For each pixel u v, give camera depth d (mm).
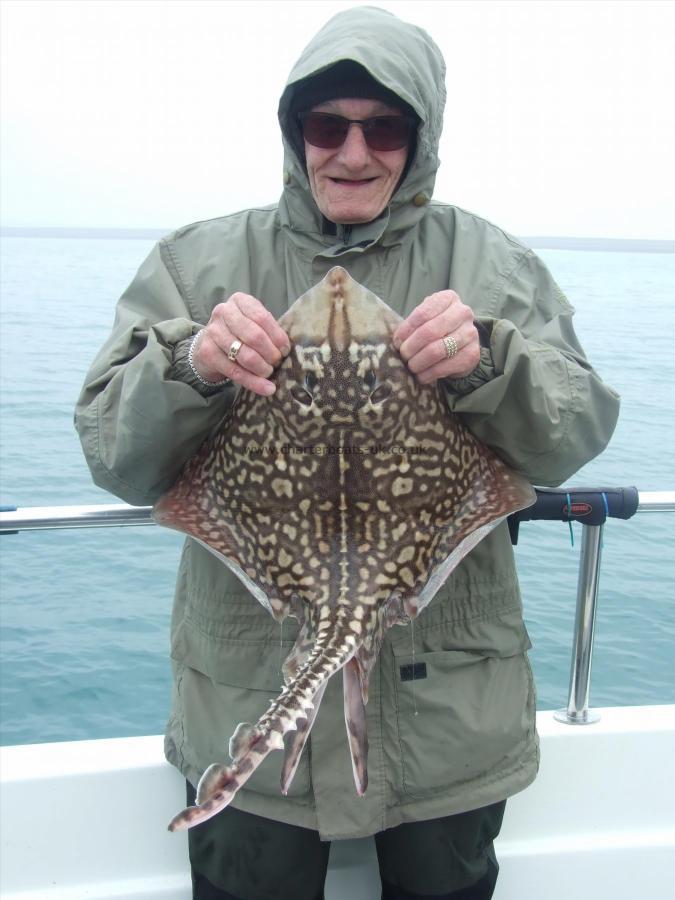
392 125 2385
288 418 2182
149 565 10719
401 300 2531
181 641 2580
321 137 2398
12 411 21094
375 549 2211
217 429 2393
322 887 2629
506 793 2479
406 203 2527
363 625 2113
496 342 2209
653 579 9344
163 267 2584
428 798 2443
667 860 3127
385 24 2443
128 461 2314
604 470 14109
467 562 2492
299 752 1775
